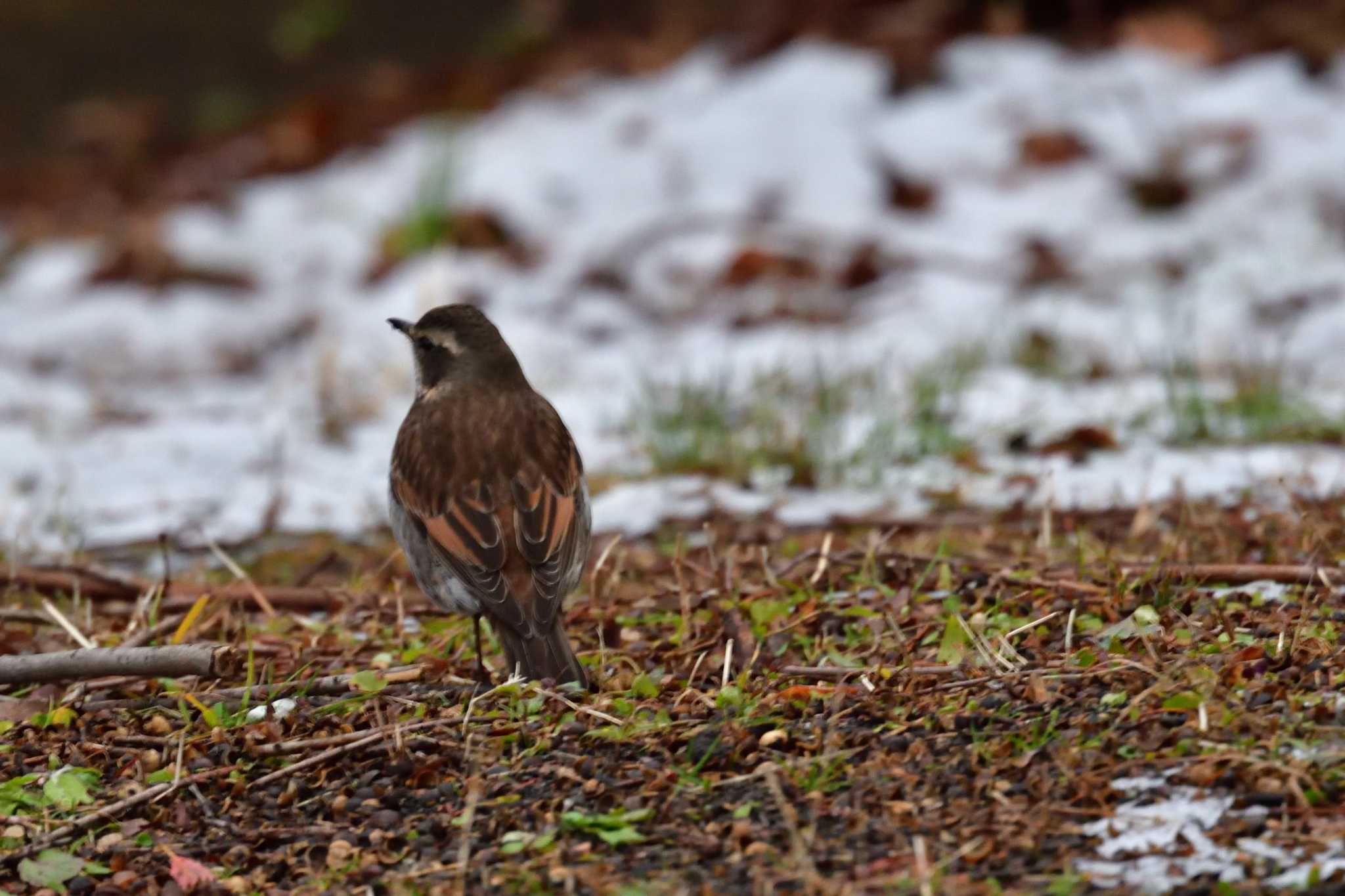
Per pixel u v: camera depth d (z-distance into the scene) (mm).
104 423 16875
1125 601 8656
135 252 21953
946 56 24203
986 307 18469
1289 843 6117
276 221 23172
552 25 28828
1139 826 6348
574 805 6953
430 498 8609
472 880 6500
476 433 8734
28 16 30422
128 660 8242
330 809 7223
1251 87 22688
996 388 15453
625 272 20547
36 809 7387
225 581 11500
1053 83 23516
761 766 7016
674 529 11992
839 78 23859
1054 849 6262
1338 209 19875
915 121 23000
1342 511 10547
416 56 29375
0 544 12602
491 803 7051
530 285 20500
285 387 17859
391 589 10875
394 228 21688
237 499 13859
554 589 8320
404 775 7359
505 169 23125
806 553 9961
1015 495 12227
